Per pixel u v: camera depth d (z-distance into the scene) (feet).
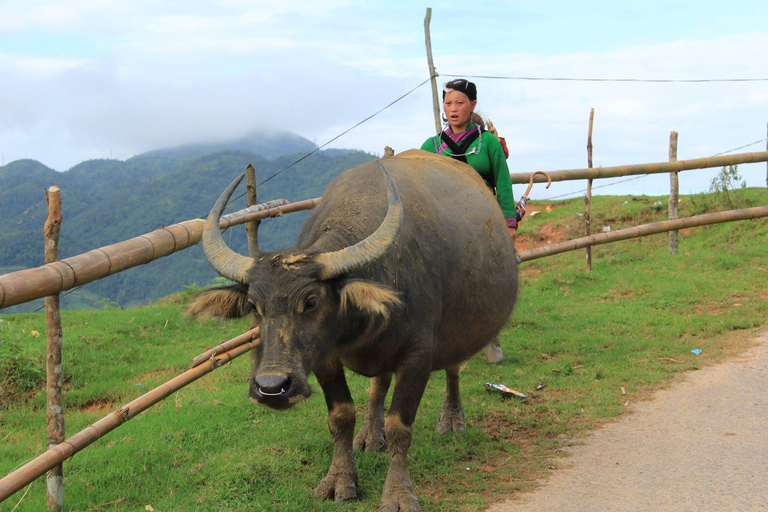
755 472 13.80
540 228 49.83
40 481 15.57
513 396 20.02
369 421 17.28
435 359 15.92
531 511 12.92
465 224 15.90
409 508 12.85
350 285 11.69
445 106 19.83
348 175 15.60
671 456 15.03
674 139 37.93
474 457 15.97
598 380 21.20
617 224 47.52
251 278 11.93
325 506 13.55
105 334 30.55
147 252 14.10
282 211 20.84
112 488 14.79
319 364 12.25
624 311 28.96
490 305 16.48
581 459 15.37
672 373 21.26
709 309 28.14
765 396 18.40
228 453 16.03
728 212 36.29
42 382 25.18
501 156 19.49
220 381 23.47
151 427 18.54
